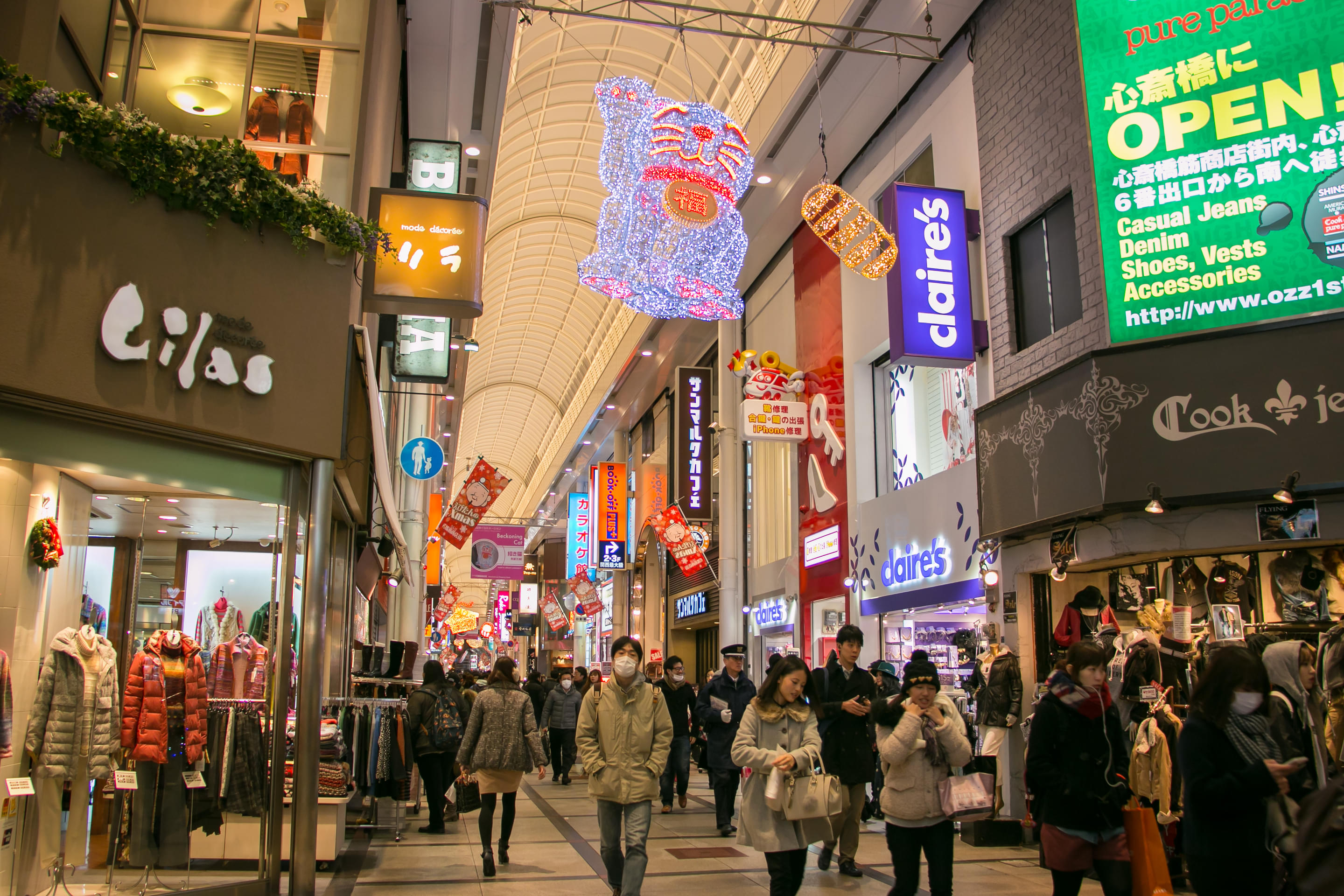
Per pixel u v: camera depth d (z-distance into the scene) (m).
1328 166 6.70
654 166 10.01
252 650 5.78
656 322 21.55
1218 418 6.59
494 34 10.89
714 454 20.44
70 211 4.76
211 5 6.70
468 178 14.37
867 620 12.41
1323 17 6.89
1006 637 8.47
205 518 5.85
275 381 5.64
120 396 4.90
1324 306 6.55
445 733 8.36
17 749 5.17
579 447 34.97
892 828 4.32
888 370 12.91
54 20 4.92
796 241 15.73
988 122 9.65
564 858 7.12
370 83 6.95
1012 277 9.18
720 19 15.43
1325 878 2.52
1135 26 7.51
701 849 7.52
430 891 5.90
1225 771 3.22
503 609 43.94
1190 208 7.09
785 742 4.43
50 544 5.24
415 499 20.25
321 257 6.00
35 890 5.26
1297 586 6.46
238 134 6.56
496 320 33.16
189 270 5.26
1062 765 3.82
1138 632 6.84
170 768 5.59
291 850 5.62
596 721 5.33
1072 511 7.23
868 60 11.29
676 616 24.17
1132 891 3.72
